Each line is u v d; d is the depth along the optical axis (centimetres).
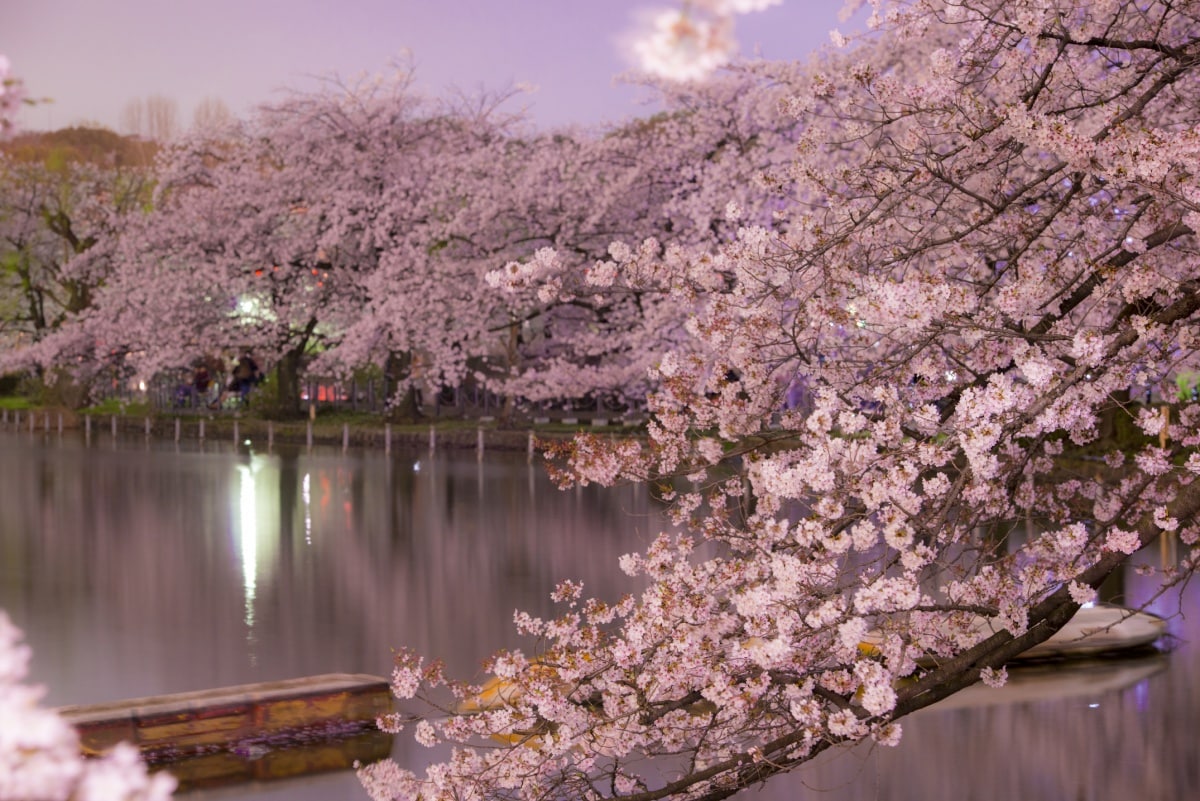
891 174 753
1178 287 666
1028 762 1221
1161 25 715
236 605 2008
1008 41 758
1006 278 779
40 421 7212
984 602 679
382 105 5662
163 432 6619
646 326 4069
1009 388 576
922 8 788
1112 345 651
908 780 1181
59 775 215
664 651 659
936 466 613
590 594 2028
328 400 7025
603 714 716
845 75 770
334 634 1777
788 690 645
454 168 5262
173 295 5862
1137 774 1188
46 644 1719
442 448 5319
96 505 3444
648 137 4712
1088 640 1628
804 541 593
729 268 749
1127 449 2608
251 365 6962
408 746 1248
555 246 4678
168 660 1617
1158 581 2164
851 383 733
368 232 5450
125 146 8325
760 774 698
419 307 5066
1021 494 817
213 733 1210
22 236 8094
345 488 3869
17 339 8656
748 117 4147
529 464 4647
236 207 5869
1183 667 1591
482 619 1869
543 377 4925
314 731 1249
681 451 759
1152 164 613
